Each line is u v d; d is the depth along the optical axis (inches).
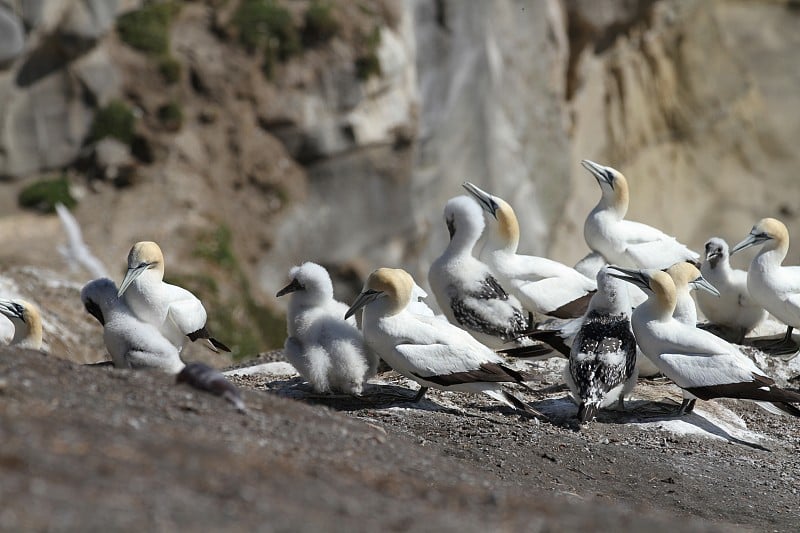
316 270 529.7
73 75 1198.9
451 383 510.6
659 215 1668.3
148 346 509.4
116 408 348.8
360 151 1289.4
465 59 1386.6
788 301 671.1
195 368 399.5
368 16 1289.4
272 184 1257.4
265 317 1212.5
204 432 341.4
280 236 1254.9
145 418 344.2
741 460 527.2
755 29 1749.5
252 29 1252.5
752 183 1713.8
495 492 349.7
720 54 1724.9
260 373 614.9
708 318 723.4
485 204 650.2
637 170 1680.6
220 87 1245.1
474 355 514.0
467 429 504.7
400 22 1315.2
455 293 606.5
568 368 531.8
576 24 1616.6
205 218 1210.0
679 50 1710.1
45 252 1109.7
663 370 536.4
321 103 1268.5
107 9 1207.6
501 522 296.8
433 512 297.7
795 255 1691.7
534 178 1504.7
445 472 378.3
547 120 1528.1
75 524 243.3
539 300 632.4
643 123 1690.5
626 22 1651.1
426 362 510.6
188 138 1229.1
